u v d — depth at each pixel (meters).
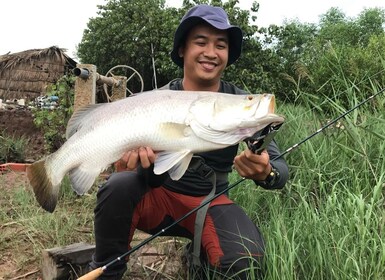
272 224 1.26
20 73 7.74
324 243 1.07
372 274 1.01
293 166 1.52
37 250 1.44
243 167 1.03
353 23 13.30
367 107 1.70
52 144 3.04
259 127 0.94
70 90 3.02
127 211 1.08
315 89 1.97
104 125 0.98
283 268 1.01
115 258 1.10
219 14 1.19
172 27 7.40
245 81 5.76
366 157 1.43
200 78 1.21
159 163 0.95
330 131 1.63
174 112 0.95
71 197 1.94
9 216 1.80
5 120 4.12
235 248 1.07
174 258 1.36
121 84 2.74
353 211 1.16
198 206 1.11
